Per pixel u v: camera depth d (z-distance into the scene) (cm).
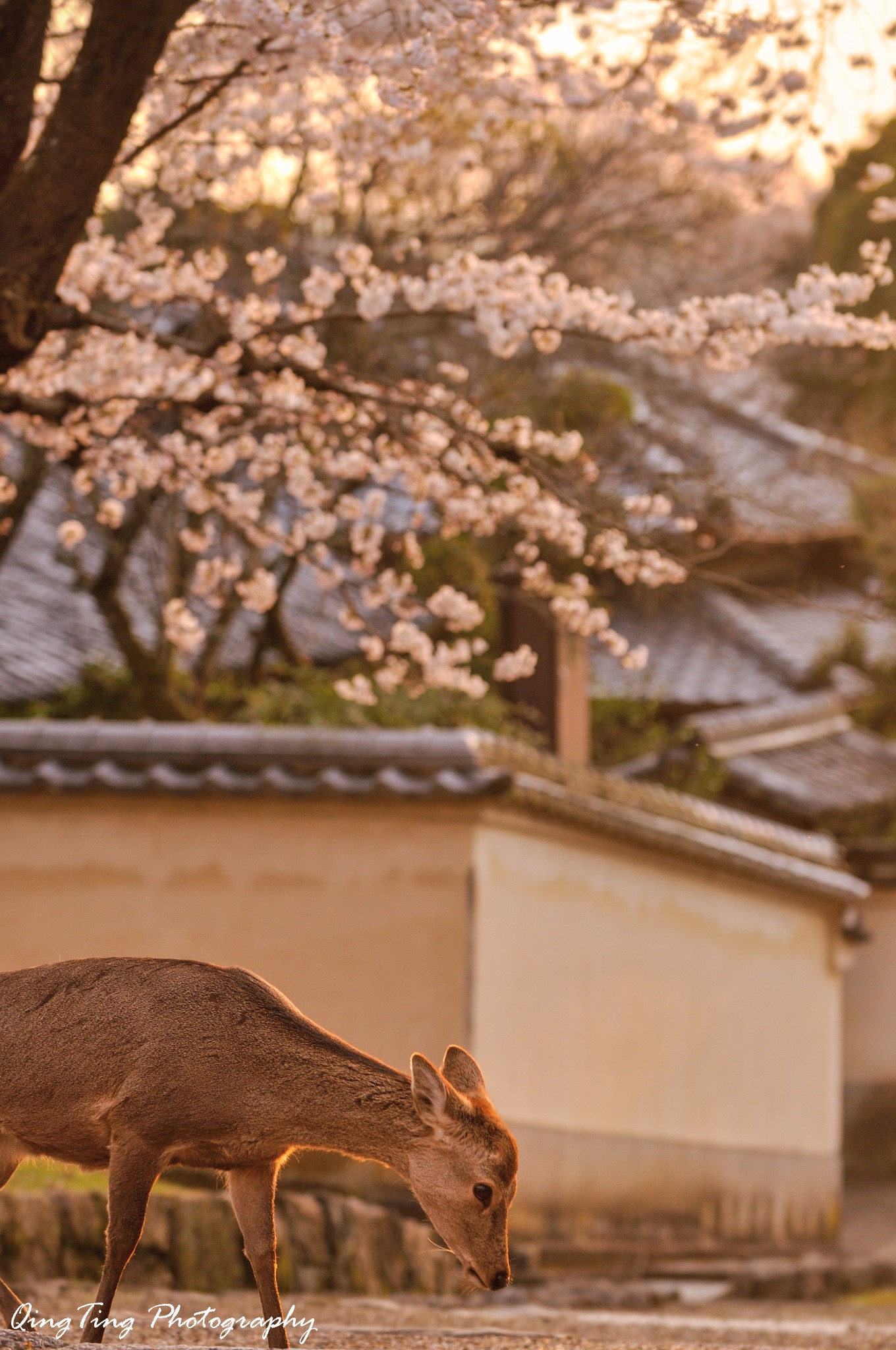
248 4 723
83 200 714
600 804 1248
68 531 1064
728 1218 1434
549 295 924
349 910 1127
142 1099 479
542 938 1198
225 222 1478
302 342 960
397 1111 484
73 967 504
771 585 2717
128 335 880
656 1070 1345
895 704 2547
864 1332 980
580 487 968
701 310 936
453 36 814
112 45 707
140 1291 847
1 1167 504
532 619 1452
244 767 1140
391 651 1165
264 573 1145
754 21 828
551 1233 1186
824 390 2928
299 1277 950
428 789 1096
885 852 2052
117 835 1162
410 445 966
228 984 498
